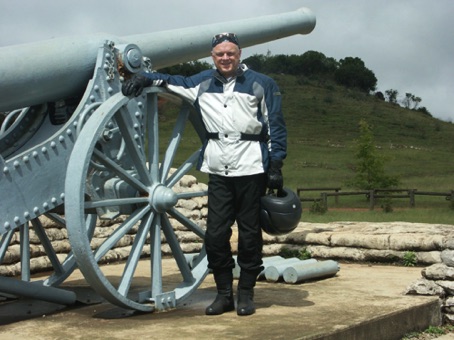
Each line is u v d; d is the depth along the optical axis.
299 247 8.08
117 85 5.01
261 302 5.23
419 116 79.25
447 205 23.20
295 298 5.41
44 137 5.05
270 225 4.75
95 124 4.50
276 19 7.02
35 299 5.07
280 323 4.41
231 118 4.66
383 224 8.94
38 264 7.45
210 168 4.75
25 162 4.52
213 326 4.34
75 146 4.45
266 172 4.72
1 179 4.42
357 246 7.79
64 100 5.14
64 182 4.71
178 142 5.19
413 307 5.05
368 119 72.44
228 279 4.83
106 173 5.04
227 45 4.66
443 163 49.72
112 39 5.23
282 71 100.19
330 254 7.88
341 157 50.28
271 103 4.70
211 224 4.75
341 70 97.56
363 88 98.19
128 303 4.67
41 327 4.47
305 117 71.62
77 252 4.39
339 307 5.00
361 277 6.63
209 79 4.79
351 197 28.22
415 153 54.75
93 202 4.54
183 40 5.93
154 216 4.96
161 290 4.96
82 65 4.96
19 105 4.85
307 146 55.72
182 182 9.38
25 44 4.80
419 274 6.81
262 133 4.73
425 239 7.45
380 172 30.62
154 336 4.09
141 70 5.11
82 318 4.73
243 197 4.72
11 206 4.46
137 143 4.91
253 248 4.75
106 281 4.51
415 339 4.95
